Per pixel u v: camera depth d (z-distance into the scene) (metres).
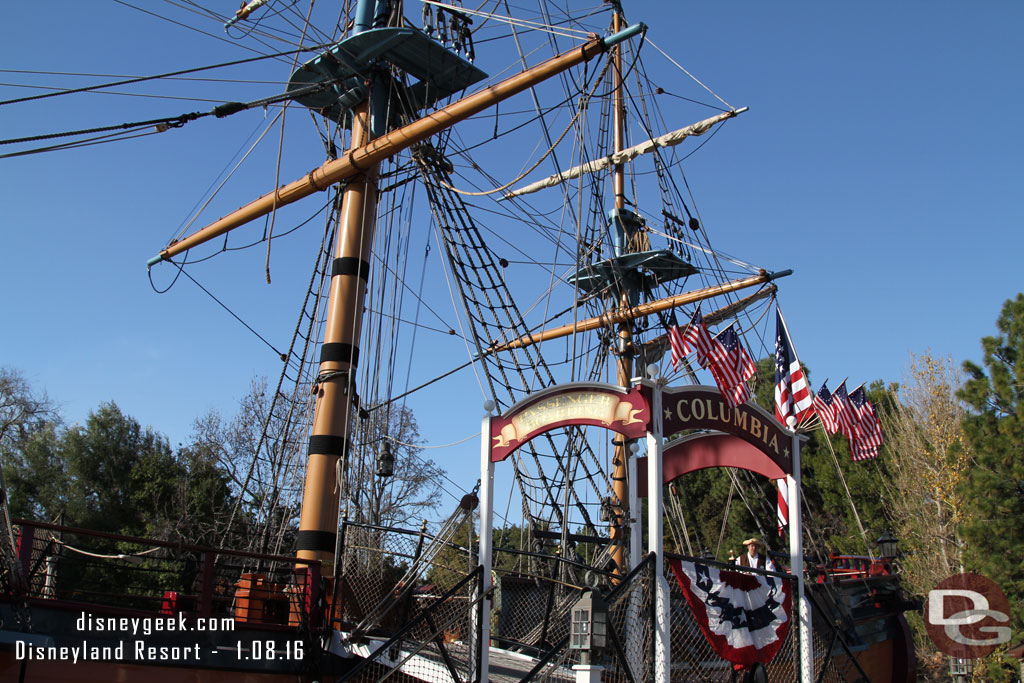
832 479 40.38
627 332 30.41
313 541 15.53
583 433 22.33
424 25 20.00
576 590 14.34
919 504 35.31
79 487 39.38
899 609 17.95
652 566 10.26
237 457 38.84
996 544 23.98
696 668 12.02
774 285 29.41
